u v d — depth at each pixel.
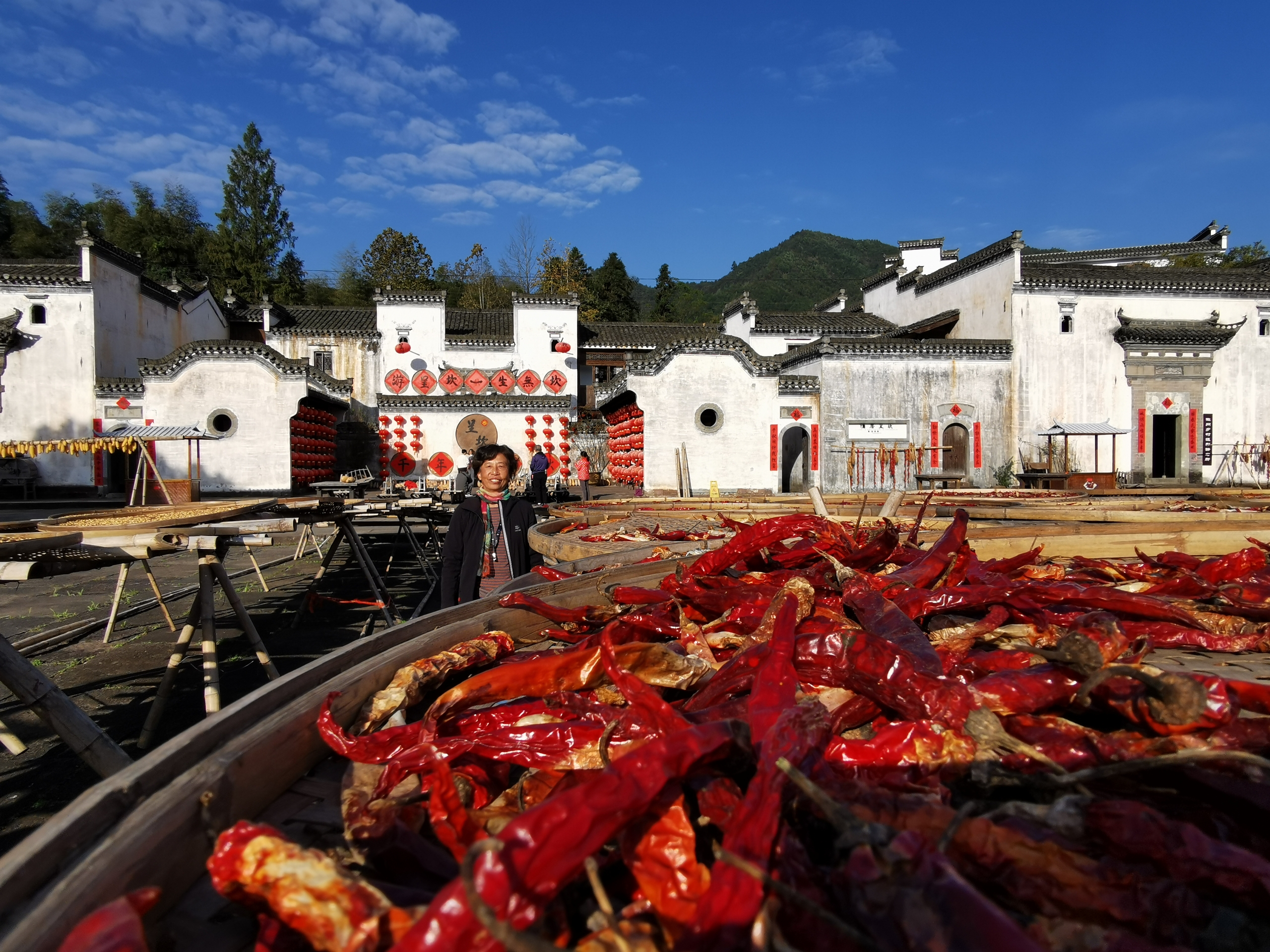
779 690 1.39
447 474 21.69
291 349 25.77
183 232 40.12
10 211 37.59
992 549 3.63
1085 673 1.38
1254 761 1.04
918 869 0.87
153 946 0.97
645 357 18.39
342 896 0.89
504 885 0.80
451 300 45.41
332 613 7.06
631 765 1.00
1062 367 21.62
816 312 34.81
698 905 0.92
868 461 20.53
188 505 5.03
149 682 4.84
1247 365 22.44
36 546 2.79
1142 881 0.93
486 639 1.98
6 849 2.85
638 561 3.50
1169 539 3.66
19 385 20.02
